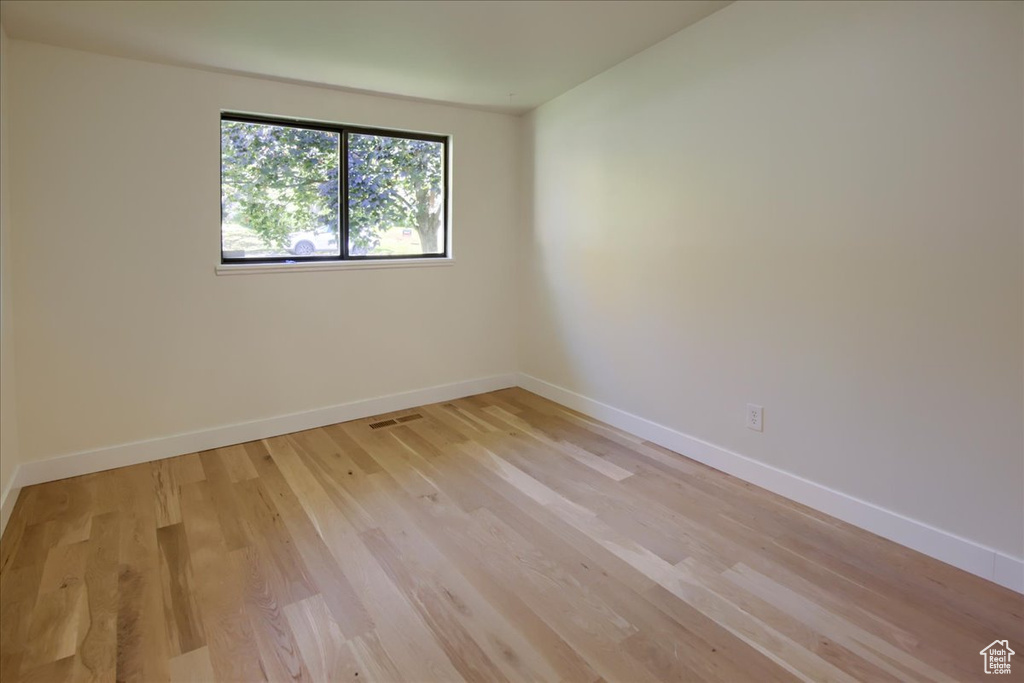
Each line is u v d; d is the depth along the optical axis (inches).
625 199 127.8
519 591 74.2
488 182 161.0
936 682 58.3
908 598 71.6
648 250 123.2
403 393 153.0
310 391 137.7
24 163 101.9
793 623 67.4
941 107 74.6
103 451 113.3
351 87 132.0
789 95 92.0
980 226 72.4
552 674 60.2
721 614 69.2
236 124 125.5
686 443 118.4
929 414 79.4
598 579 76.6
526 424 140.6
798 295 94.0
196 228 119.3
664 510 95.6
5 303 96.8
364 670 60.8
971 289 73.9
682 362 117.5
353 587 75.2
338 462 117.6
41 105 102.7
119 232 111.5
